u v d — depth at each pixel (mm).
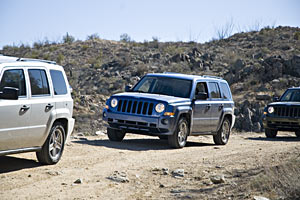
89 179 7902
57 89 8984
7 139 7578
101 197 6789
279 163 9781
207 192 7270
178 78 13398
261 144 14930
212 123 13836
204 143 14969
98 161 9648
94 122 20109
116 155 10539
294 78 29297
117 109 12484
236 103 26156
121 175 8336
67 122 9289
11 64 7867
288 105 18109
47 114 8500
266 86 28719
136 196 6957
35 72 8398
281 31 48656
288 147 13727
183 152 11734
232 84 30375
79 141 12758
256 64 31172
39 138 8398
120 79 32812
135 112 12180
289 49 40281
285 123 18062
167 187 7660
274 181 7391
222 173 8875
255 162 10086
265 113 18750
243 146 14055
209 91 13773
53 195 6688
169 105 11984
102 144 12422
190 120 12797
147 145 12961
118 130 13328
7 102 7527
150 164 9641
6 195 6484
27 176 7750
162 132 12016
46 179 7668
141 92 13258
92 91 30328
